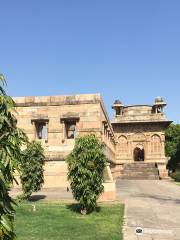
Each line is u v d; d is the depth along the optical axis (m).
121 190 28.41
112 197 20.00
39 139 27.41
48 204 17.56
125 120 61.12
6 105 4.29
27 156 19.09
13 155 4.31
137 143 60.41
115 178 51.12
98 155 15.21
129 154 60.31
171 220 13.77
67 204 17.58
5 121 4.32
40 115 27.23
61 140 26.72
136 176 51.38
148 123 60.16
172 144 68.94
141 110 61.66
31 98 27.64
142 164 57.03
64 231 10.97
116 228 11.62
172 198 22.22
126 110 62.31
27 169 18.86
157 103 60.31
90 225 12.06
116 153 60.62
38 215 14.07
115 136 61.12
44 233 10.63
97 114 26.50
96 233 10.72
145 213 15.45
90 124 26.47
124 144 60.81
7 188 4.22
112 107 62.88
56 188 25.86
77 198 14.90
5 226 3.99
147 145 59.72
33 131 27.19
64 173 26.16
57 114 27.08
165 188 31.16
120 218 13.70
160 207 17.56
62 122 26.91
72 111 26.91
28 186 18.84
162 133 59.50
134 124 60.84
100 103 26.78
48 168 26.44
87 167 14.98
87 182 14.77
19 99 27.78
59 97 27.25
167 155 68.94
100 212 15.14
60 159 26.39
